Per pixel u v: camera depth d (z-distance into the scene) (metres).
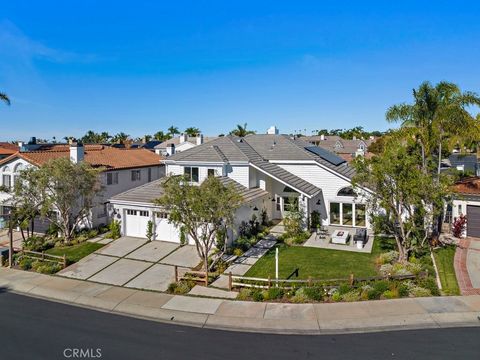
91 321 13.96
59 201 24.41
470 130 24.88
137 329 13.22
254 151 32.53
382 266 18.73
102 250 23.02
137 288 17.38
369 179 19.20
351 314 13.90
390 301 14.86
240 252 21.50
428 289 15.56
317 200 29.09
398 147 19.66
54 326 13.49
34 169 24.50
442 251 21.28
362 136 99.81
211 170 28.91
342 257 20.75
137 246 23.62
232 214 18.58
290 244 23.56
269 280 16.30
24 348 11.76
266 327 13.18
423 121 24.70
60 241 25.05
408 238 19.42
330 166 29.77
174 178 18.25
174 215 17.80
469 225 24.39
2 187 25.31
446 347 11.34
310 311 14.31
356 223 27.97
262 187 29.77
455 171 28.28
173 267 19.95
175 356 11.15
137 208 25.12
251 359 10.90
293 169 30.12
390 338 12.05
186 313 14.55
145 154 40.66
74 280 18.59
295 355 11.11
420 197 18.80
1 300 16.30
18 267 21.02
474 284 16.44
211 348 11.66
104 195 30.31
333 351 11.30
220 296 16.16
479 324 12.86
